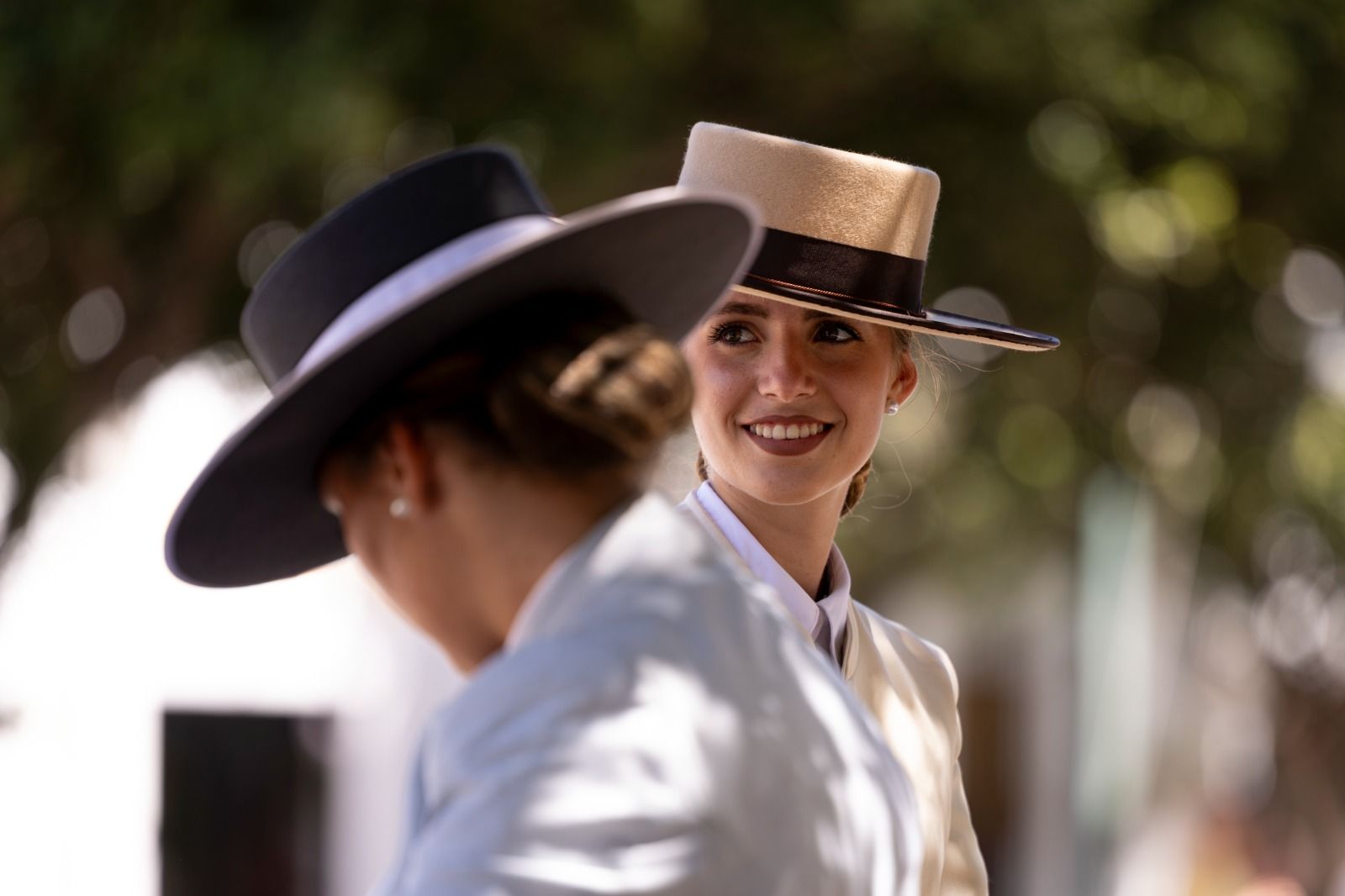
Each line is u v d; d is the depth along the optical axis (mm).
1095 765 29828
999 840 52500
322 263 5164
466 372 4902
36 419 24094
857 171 8117
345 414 5000
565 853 4391
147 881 34281
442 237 5141
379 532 5094
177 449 33219
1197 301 30641
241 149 19828
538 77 22156
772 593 5270
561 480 4898
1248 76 26016
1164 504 33062
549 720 4555
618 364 4859
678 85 23984
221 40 19938
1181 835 37719
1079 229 27422
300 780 35625
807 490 8031
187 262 23297
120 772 33938
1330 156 28250
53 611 33094
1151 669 32781
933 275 27188
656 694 4617
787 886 4586
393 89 20594
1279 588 36281
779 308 7992
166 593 33969
